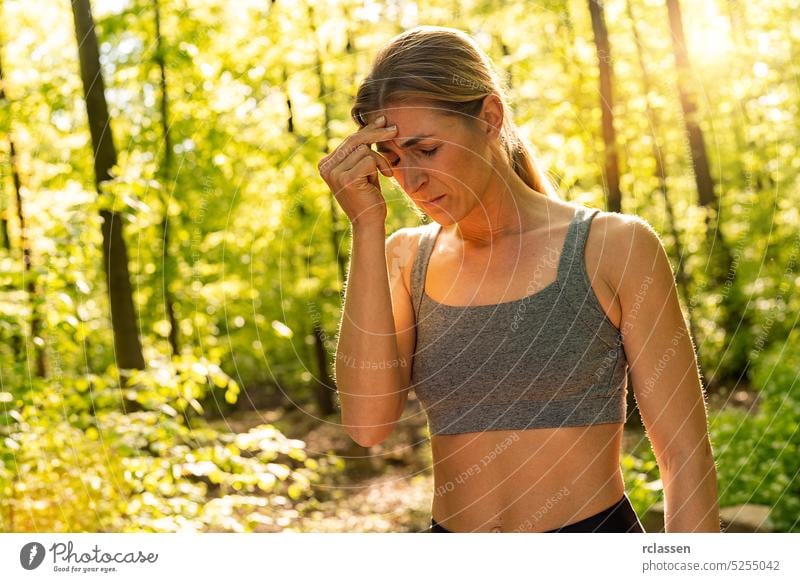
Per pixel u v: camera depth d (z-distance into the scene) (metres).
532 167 1.62
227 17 4.89
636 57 6.43
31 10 4.91
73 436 3.54
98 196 3.87
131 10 4.51
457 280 1.51
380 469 7.55
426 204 1.44
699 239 7.21
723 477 4.47
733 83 7.19
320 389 9.91
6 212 4.37
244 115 5.10
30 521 3.28
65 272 3.85
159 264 5.41
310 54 4.97
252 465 3.80
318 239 7.55
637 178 6.61
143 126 4.68
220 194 5.21
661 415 1.41
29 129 4.49
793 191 8.06
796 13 7.47
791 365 6.00
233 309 7.17
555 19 5.41
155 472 3.53
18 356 3.83
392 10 4.26
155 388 3.86
